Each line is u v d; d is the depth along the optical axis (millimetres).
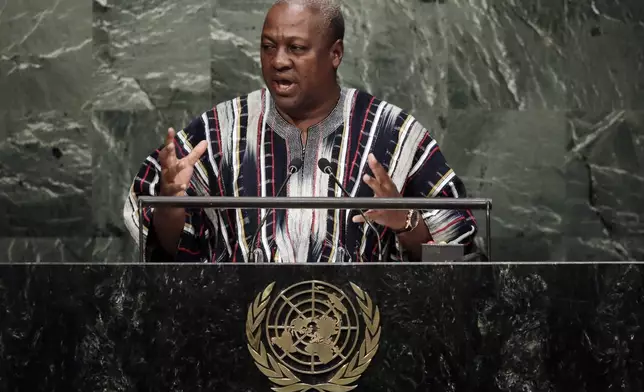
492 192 19062
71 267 8969
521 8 19109
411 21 19062
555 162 19109
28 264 9000
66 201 18906
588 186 19078
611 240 19047
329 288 8922
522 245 19062
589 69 19141
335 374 8867
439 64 19062
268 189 13438
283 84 13414
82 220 18906
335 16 13633
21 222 18875
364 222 12969
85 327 8945
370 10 19047
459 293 8945
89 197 18922
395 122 13828
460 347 8906
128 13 18969
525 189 19062
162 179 11953
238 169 13609
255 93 14078
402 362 8898
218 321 8898
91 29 19000
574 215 19062
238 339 8891
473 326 8922
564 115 19109
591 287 8953
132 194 13383
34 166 18922
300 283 8922
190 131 13914
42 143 18938
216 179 13664
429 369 8906
